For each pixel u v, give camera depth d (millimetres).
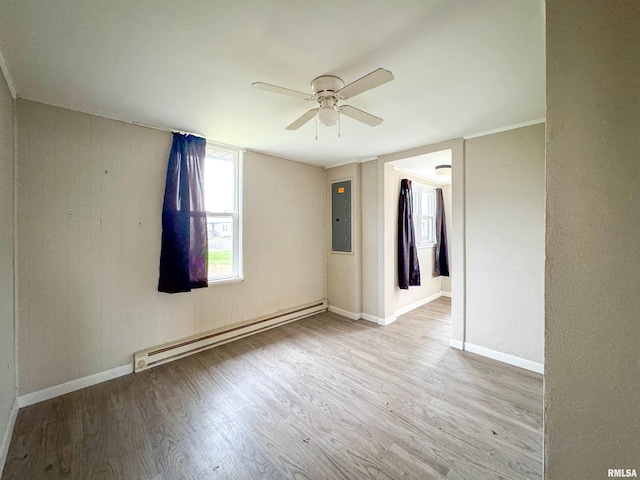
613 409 782
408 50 1515
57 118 2125
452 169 3004
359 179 3994
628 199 754
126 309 2473
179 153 2699
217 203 3189
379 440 1684
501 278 2705
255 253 3484
